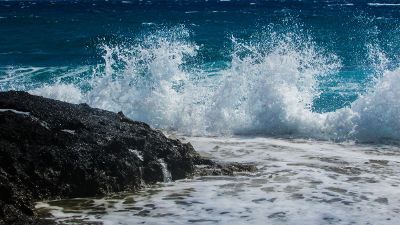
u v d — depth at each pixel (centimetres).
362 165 1321
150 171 1155
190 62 3403
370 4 11250
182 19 7100
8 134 1073
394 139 1658
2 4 12888
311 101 1944
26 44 4672
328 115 1783
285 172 1241
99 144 1135
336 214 960
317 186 1129
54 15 8150
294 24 6141
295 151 1477
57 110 1235
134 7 10481
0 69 3372
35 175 1029
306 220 930
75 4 12419
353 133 1698
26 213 919
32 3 13738
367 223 918
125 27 6006
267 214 958
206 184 1142
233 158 1377
